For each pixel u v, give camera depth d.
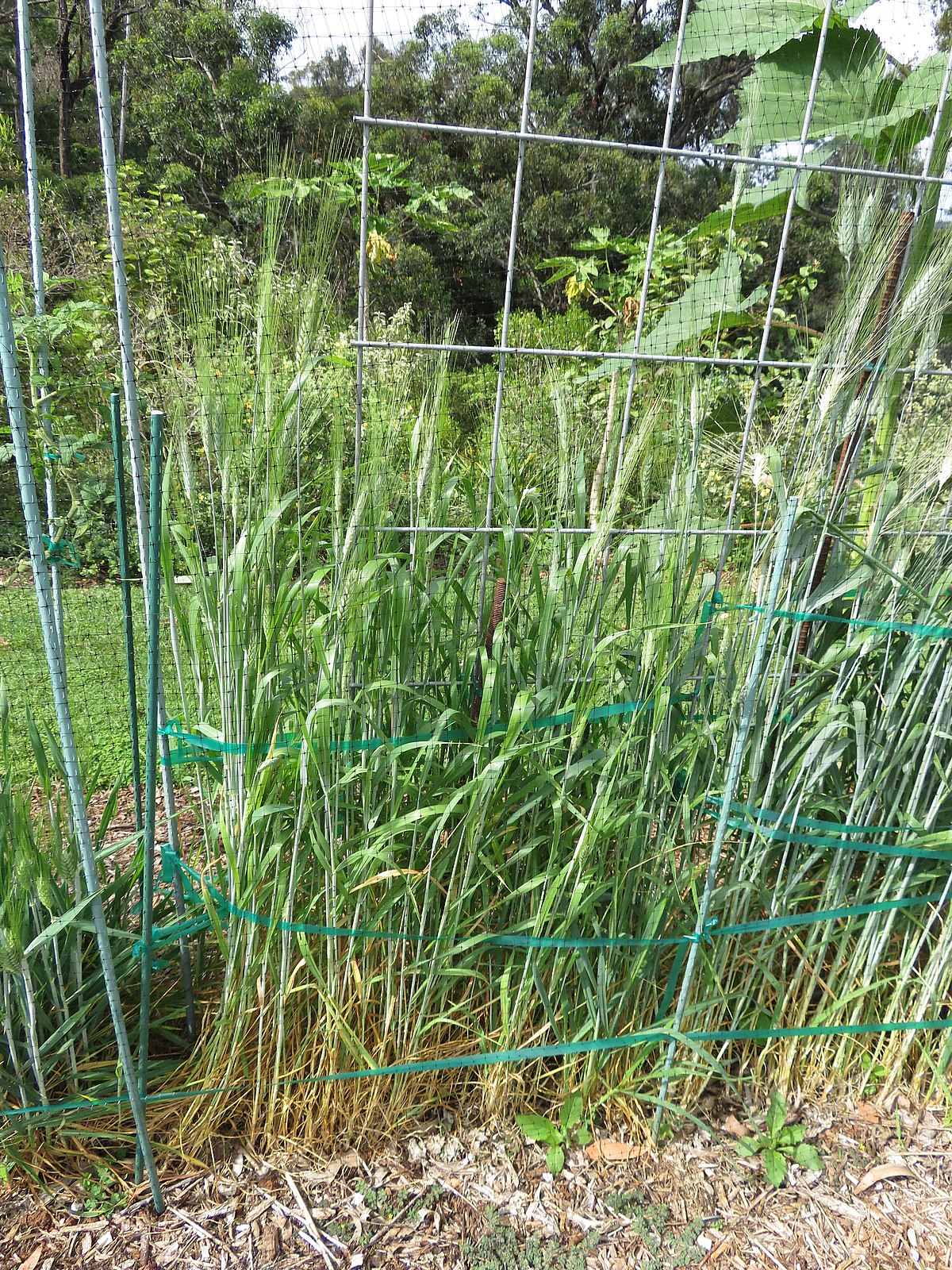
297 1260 1.54
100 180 8.48
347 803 1.66
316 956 1.75
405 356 1.76
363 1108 1.78
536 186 10.40
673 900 1.77
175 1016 1.82
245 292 1.53
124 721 3.00
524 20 10.27
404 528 1.67
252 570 1.51
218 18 8.70
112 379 3.03
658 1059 1.91
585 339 4.22
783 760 1.87
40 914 1.65
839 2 2.10
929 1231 1.67
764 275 7.94
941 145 1.95
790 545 1.70
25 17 1.62
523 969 1.82
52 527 1.88
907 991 2.04
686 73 10.77
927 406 1.90
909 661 1.76
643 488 1.80
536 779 1.65
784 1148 1.82
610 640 1.59
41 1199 1.61
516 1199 1.68
